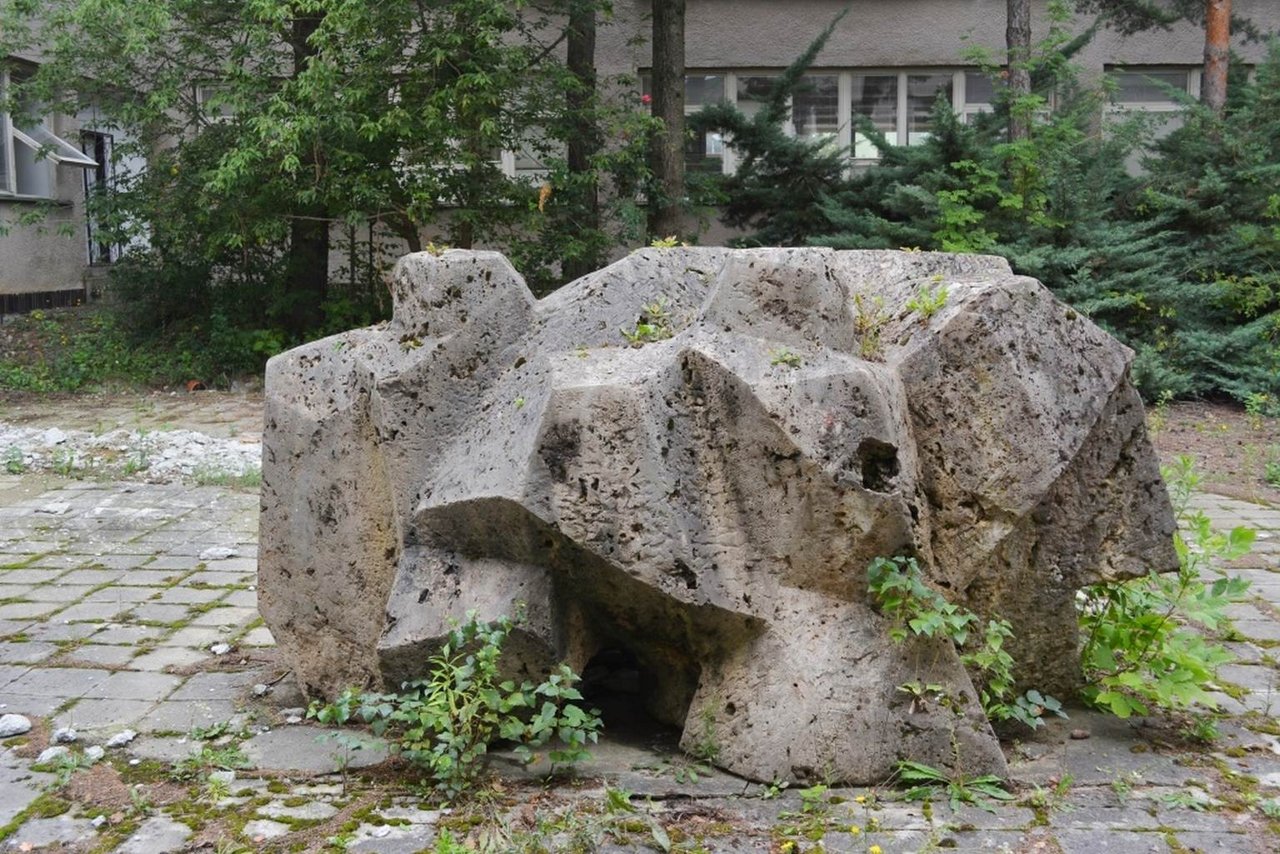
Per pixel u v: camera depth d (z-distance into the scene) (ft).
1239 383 43.24
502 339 13.42
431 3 46.47
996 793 11.85
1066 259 43.65
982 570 12.87
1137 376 42.39
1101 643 14.34
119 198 51.16
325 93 43.88
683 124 52.21
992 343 12.51
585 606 12.85
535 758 12.59
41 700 14.80
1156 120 50.14
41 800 11.94
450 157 46.70
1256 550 23.76
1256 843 11.00
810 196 54.13
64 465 31.01
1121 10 55.67
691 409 12.17
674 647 12.96
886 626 12.22
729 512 12.22
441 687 12.07
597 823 11.09
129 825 11.39
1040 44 46.93
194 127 52.24
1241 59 55.26
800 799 11.70
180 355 50.90
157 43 47.93
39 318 55.93
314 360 14.23
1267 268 46.50
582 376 12.23
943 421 12.64
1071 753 13.12
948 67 61.31
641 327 13.07
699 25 61.16
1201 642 14.56
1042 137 45.27
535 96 48.24
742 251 13.05
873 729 11.95
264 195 47.14
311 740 13.44
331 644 14.11
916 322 13.10
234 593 19.98
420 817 11.53
